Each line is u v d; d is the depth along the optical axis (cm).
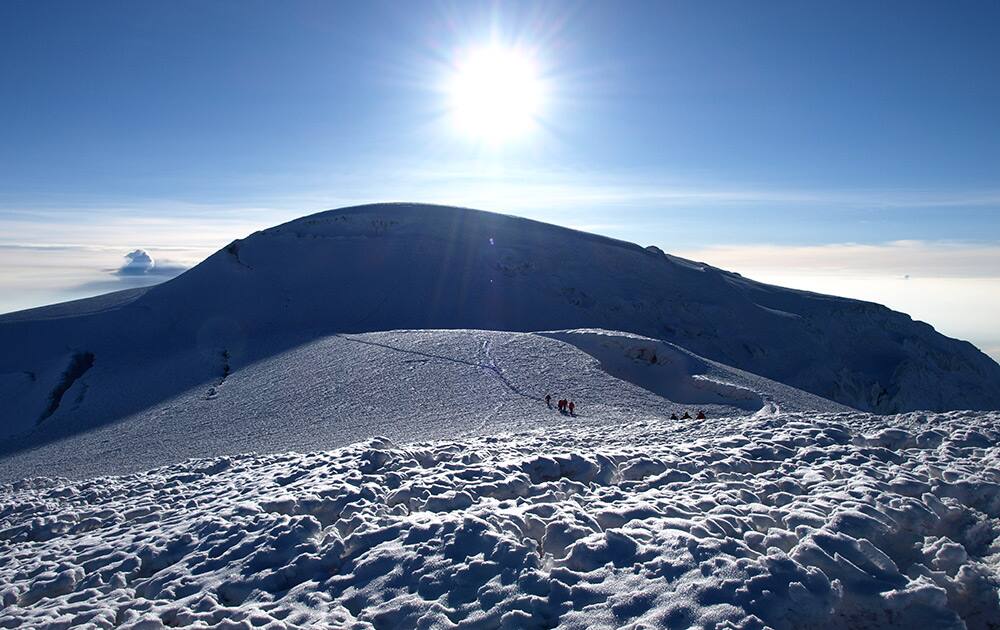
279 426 3412
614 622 644
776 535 799
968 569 760
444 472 1154
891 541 826
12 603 836
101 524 1173
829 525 819
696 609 642
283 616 714
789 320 10256
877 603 691
